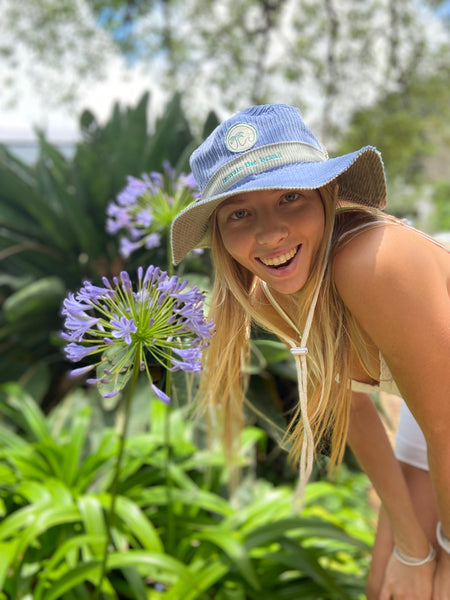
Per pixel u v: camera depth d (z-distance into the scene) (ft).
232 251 3.74
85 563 5.61
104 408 9.57
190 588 5.92
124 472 7.69
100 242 11.87
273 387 7.99
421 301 3.37
